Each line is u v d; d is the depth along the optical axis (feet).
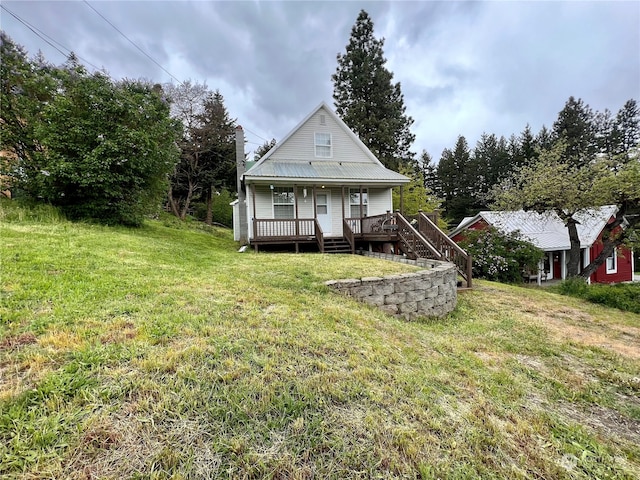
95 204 27.96
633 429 7.56
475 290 24.68
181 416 5.40
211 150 73.00
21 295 9.90
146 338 7.89
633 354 13.01
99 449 4.61
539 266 44.32
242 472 4.59
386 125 66.03
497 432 6.45
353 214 41.63
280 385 6.61
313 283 15.72
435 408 6.91
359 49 68.28
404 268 20.47
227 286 13.96
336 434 5.54
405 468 5.10
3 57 27.45
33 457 4.34
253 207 35.35
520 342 13.50
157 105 31.91
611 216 46.11
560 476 5.60
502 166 111.65
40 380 5.84
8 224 21.03
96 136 26.94
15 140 28.17
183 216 68.64
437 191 124.16
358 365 8.10
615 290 25.27
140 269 15.12
